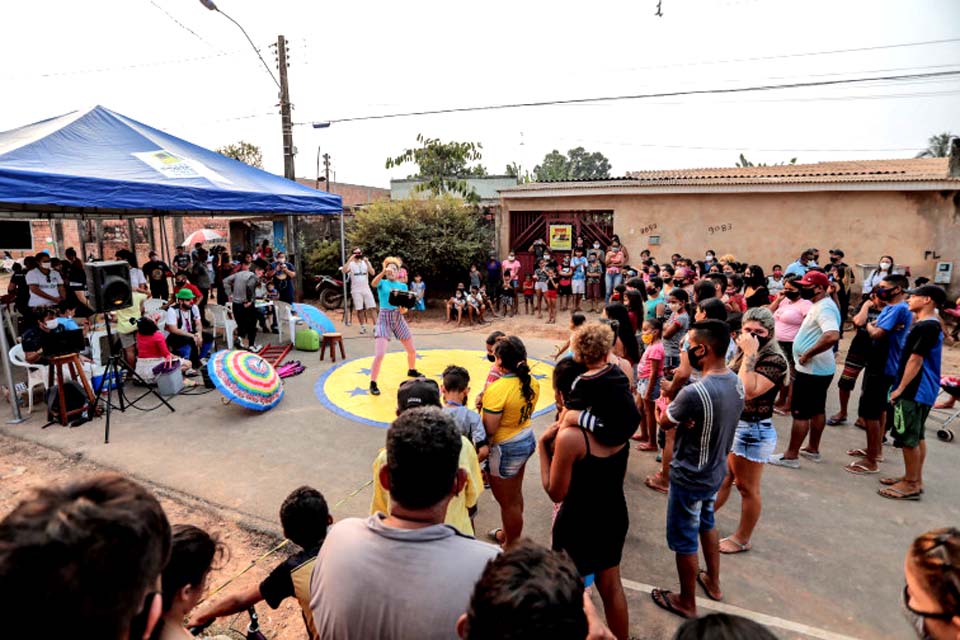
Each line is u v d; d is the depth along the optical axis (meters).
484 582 1.20
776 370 3.44
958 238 11.70
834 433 5.97
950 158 11.88
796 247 12.82
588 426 2.55
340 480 4.88
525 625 1.08
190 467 5.05
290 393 7.20
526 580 1.15
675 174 16.56
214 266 14.70
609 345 2.65
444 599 1.45
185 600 1.65
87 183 6.36
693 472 2.98
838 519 4.29
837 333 4.70
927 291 4.28
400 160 18.16
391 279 7.04
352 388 7.46
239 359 6.54
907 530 4.15
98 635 0.90
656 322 5.19
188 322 7.96
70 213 10.38
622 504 2.71
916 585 1.32
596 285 13.95
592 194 14.23
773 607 3.33
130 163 7.59
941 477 4.99
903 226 12.02
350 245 14.98
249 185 9.02
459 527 2.75
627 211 14.10
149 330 6.71
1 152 6.43
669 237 13.79
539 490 4.77
